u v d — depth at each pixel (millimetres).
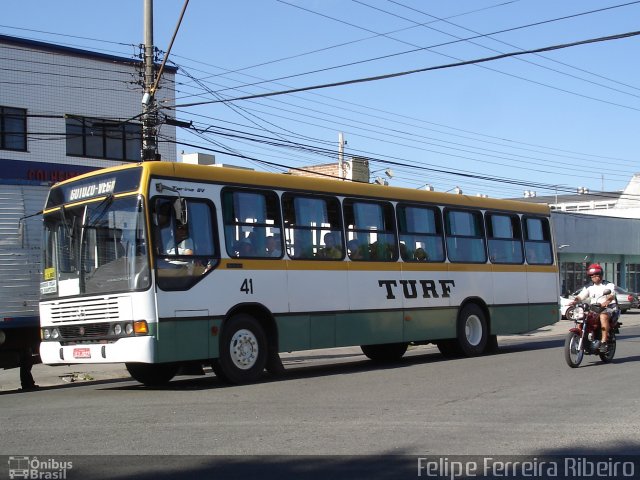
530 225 19141
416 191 16266
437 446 7656
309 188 14086
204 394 11445
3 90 26609
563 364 14922
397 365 15891
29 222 14422
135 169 11898
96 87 28766
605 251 48062
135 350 11406
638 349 18094
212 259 12344
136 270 11570
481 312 17453
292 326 13445
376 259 15133
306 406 10078
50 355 12695
